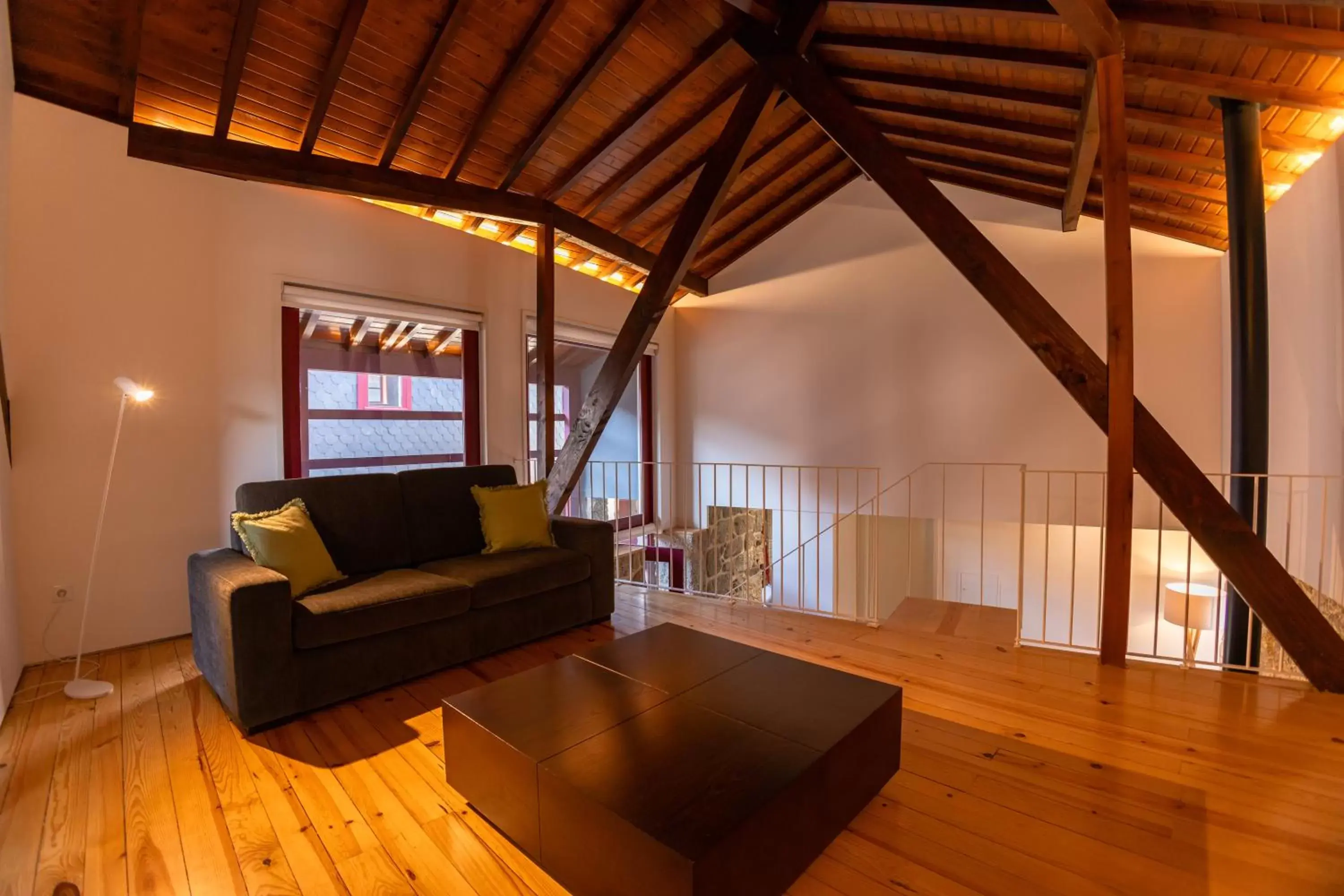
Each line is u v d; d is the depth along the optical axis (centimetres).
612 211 502
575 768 154
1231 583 267
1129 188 280
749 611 384
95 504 293
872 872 155
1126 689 261
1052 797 186
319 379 381
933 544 584
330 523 302
